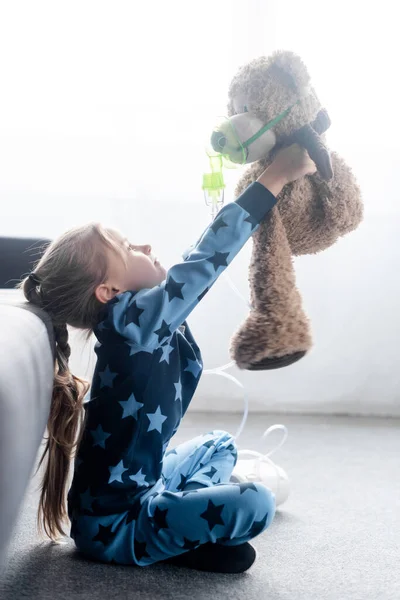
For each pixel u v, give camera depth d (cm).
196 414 224
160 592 108
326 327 222
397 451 188
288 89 110
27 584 110
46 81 214
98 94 214
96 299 123
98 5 211
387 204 217
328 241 119
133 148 215
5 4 211
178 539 114
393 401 224
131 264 125
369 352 223
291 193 115
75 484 122
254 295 117
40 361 92
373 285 221
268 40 211
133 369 119
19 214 217
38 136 215
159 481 126
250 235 116
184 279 115
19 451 70
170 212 217
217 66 212
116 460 118
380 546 128
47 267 124
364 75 211
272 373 225
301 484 162
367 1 209
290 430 208
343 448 190
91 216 217
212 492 114
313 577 115
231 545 117
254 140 110
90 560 120
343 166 117
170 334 120
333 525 138
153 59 213
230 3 211
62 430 128
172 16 212
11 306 111
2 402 66
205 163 215
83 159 216
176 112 214
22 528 135
